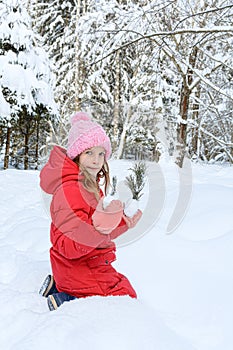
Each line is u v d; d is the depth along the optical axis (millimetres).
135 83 7383
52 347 1236
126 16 5926
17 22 9672
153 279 1890
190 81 6629
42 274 2086
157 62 6395
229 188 3545
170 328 1473
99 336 1278
